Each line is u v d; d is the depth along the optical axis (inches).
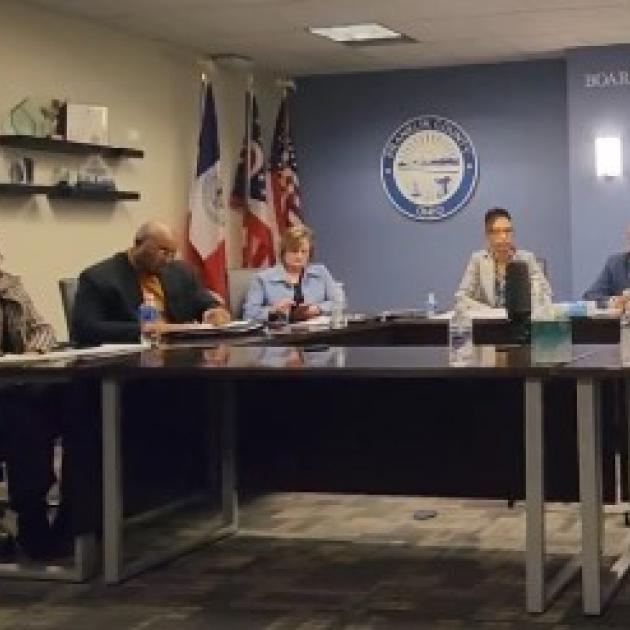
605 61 302.2
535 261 245.6
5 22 236.4
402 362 131.8
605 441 146.7
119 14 254.8
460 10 253.8
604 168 303.3
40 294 247.3
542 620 125.0
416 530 172.9
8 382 139.4
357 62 320.5
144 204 283.0
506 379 134.1
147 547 160.2
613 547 157.4
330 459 162.7
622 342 161.5
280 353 149.6
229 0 241.8
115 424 142.3
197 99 305.0
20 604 135.4
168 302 190.5
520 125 322.7
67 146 248.4
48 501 154.5
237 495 179.0
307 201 342.0
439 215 331.0
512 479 151.9
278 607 132.3
